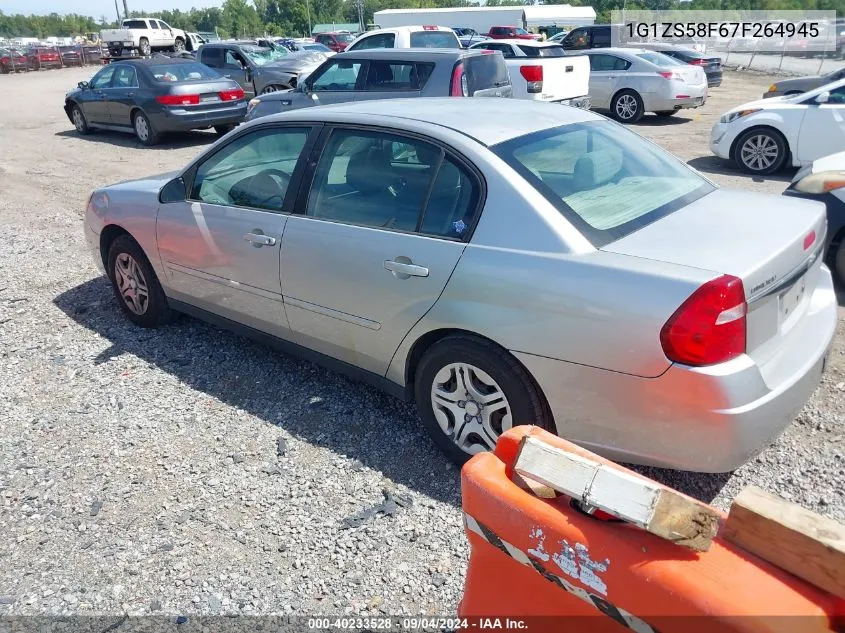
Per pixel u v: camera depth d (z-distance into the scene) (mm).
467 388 3131
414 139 3312
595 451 2838
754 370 2498
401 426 3682
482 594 1996
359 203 3451
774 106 9453
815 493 3027
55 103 21172
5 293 5781
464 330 3039
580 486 1640
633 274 2584
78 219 8133
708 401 2453
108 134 14750
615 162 3377
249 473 3320
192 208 4223
